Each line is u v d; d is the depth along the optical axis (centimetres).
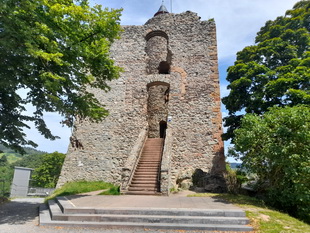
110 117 1382
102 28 800
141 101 1391
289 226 485
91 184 1172
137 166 1056
